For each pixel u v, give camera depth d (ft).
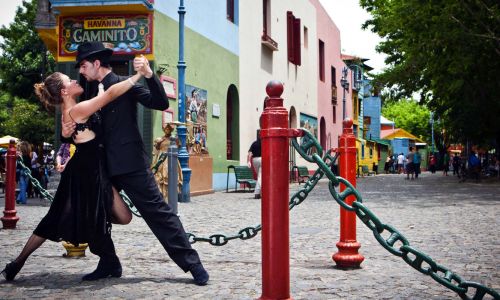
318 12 114.32
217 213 35.96
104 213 14.66
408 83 76.38
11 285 14.79
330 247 21.47
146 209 14.73
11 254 19.81
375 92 79.10
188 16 56.80
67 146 22.29
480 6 57.26
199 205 42.88
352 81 163.22
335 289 14.35
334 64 129.29
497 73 67.62
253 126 77.56
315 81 111.45
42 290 14.21
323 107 118.11
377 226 9.37
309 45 107.34
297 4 99.35
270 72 84.84
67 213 14.70
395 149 250.37
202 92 59.57
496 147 115.34
